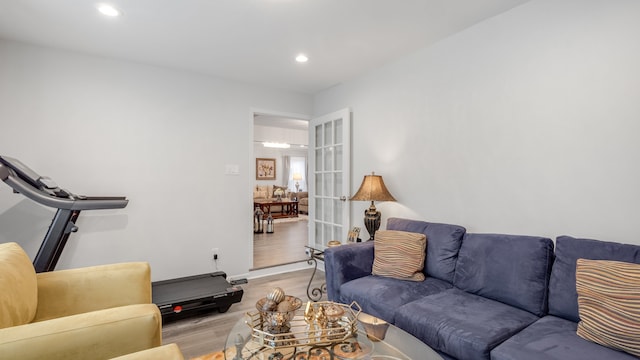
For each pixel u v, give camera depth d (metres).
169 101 3.29
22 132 2.66
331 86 3.93
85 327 1.14
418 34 2.56
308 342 1.44
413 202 2.92
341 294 2.29
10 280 1.29
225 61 3.11
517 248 1.89
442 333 1.60
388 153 3.18
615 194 1.76
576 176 1.91
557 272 1.71
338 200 3.84
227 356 1.42
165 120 3.27
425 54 2.80
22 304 1.34
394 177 3.11
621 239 1.74
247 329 1.62
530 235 2.11
